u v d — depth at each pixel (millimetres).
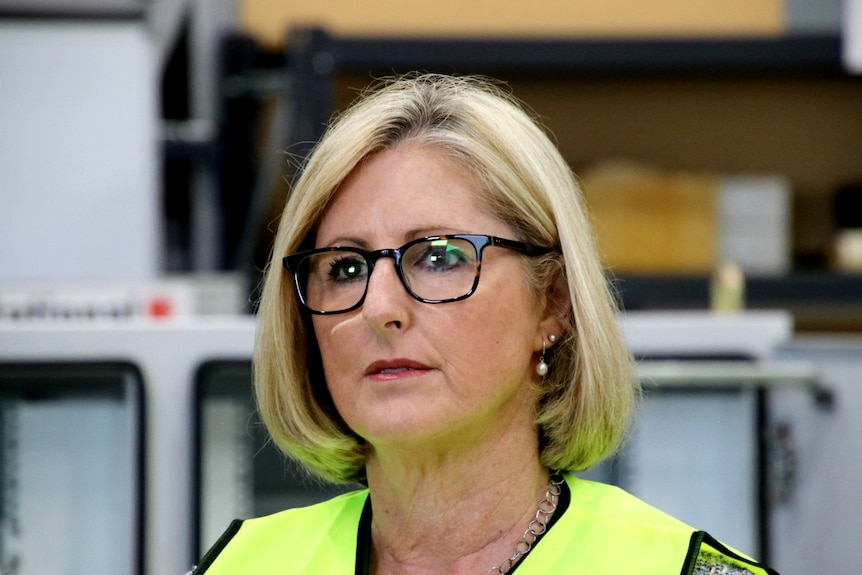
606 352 4852
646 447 8062
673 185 12812
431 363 4457
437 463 4715
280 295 5074
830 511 7984
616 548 4598
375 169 4699
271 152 12008
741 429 8047
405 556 4898
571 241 4754
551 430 5008
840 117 14234
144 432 7656
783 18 12828
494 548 4801
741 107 14203
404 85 5055
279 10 12906
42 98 9547
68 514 7762
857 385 7930
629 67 12625
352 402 4613
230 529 5383
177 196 12227
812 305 12773
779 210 12953
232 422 7809
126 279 9625
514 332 4617
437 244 4523
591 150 14211
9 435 7766
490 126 4680
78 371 7676
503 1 12984
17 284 8641
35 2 9508
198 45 11938
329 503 5367
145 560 7633
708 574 4539
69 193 9586
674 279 12523
